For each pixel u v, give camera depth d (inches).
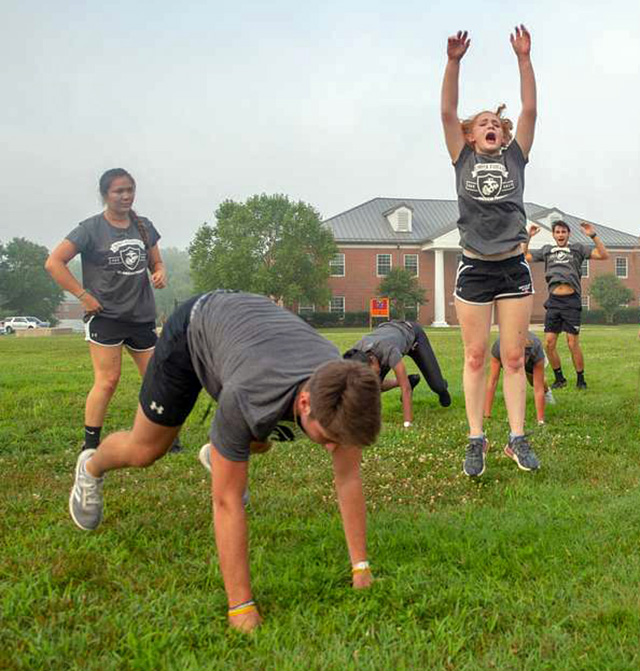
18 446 212.2
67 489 163.2
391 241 2043.6
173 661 86.3
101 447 122.7
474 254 179.5
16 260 3464.6
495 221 177.2
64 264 189.8
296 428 97.6
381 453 203.6
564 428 239.9
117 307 194.4
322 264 1931.6
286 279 1883.6
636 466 187.5
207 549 121.8
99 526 134.6
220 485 95.3
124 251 193.8
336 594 104.7
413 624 94.3
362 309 2050.9
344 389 82.4
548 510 144.6
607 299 1947.6
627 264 2112.5
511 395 186.9
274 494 160.2
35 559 116.1
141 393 113.7
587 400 297.7
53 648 87.7
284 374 91.6
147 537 129.5
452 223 2042.3
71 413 269.7
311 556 119.6
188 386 110.8
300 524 138.5
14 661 85.0
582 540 124.6
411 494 162.7
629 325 1925.4
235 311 103.8
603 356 526.6
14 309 3464.6
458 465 190.2
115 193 191.8
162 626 94.3
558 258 336.8
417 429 241.6
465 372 183.5
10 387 363.9
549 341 340.2
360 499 108.7
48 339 1283.2
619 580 107.1
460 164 179.5
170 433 116.0
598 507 147.6
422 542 126.2
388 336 254.2
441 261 1985.7
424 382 364.5
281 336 97.4
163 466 186.2
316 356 94.7
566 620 94.7
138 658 85.8
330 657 85.4
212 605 99.9
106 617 96.3
